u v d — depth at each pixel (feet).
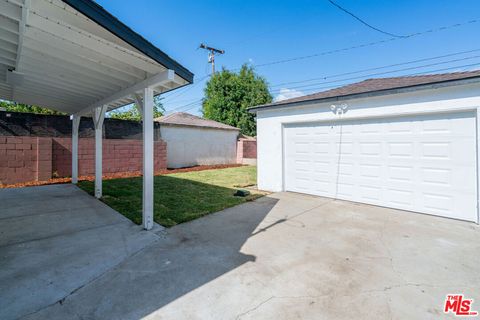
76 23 9.41
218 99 76.28
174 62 12.48
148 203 13.84
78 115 26.63
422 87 16.44
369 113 19.45
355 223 15.26
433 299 7.72
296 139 24.57
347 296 7.82
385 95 18.31
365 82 26.37
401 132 18.30
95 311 6.98
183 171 41.86
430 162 17.13
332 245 11.87
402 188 18.34
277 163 25.50
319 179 23.06
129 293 7.87
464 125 15.83
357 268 9.64
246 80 79.15
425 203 17.35
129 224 14.64
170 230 13.75
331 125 22.03
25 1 7.80
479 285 8.54
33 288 8.02
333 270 9.46
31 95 20.47
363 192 20.30
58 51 11.69
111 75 13.78
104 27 9.14
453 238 12.88
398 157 18.48
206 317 6.81
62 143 30.91
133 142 37.42
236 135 60.23
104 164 34.55
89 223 14.75
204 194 23.29
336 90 25.07
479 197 15.15
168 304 7.34
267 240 12.43
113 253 10.77
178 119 52.70
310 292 8.02
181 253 10.85
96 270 9.29
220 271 9.31
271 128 25.89
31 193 22.86
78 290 7.99
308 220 15.81
